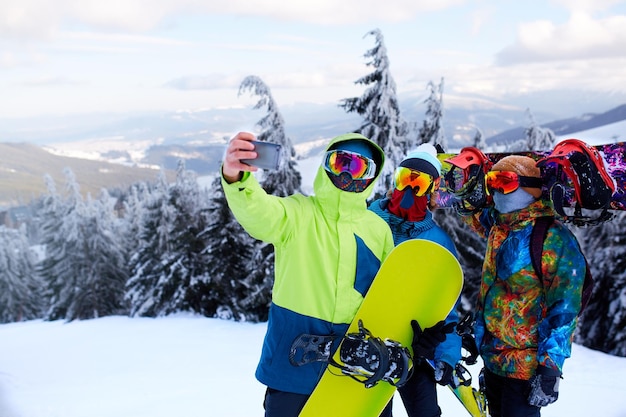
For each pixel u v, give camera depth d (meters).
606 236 15.12
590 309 15.08
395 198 2.93
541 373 2.27
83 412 5.45
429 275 2.46
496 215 2.66
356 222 2.38
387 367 2.17
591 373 6.55
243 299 18.30
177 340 11.27
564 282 2.33
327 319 2.29
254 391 5.94
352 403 2.31
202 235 18.88
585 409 4.91
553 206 2.34
